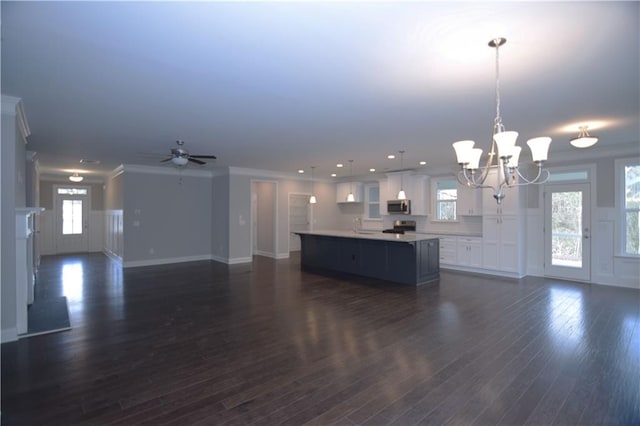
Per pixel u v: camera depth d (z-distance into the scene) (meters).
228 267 7.59
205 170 8.52
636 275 5.47
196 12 1.82
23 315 3.52
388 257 6.20
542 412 2.17
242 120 3.95
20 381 2.57
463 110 3.56
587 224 5.93
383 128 4.31
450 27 1.99
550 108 3.52
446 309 4.39
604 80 2.79
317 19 1.90
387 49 2.25
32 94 3.07
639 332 3.54
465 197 7.37
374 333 3.55
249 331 3.61
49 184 10.00
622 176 5.59
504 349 3.13
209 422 2.08
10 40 2.11
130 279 6.29
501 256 6.60
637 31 2.03
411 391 2.43
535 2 1.74
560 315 4.12
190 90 2.99
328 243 7.37
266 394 2.40
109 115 3.72
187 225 8.45
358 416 2.14
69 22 1.91
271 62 2.45
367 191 9.92
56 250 10.09
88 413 2.17
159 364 2.86
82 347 3.20
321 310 4.36
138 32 2.03
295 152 5.97
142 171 7.74
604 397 2.34
